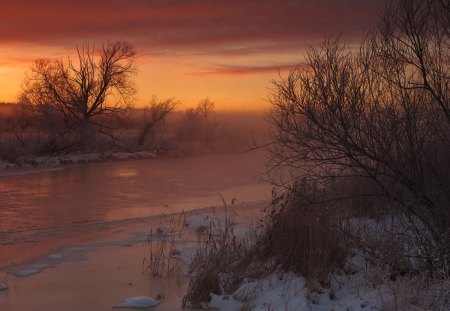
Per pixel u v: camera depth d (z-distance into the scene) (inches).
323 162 338.3
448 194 312.5
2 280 376.5
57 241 511.8
